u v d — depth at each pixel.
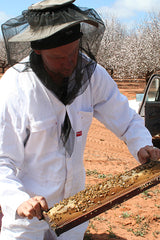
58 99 1.91
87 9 1.88
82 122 2.08
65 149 2.02
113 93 2.24
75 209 1.74
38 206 1.69
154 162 1.99
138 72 23.38
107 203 1.75
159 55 21.56
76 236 2.27
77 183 2.17
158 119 7.06
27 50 1.85
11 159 1.89
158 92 7.43
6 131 1.85
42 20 1.64
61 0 1.71
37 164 2.00
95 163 5.79
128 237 3.23
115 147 7.29
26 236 2.01
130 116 2.29
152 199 4.24
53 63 1.72
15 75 1.90
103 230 3.37
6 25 1.79
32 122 1.88
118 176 1.90
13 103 1.85
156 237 3.27
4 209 1.80
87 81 1.94
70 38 1.64
